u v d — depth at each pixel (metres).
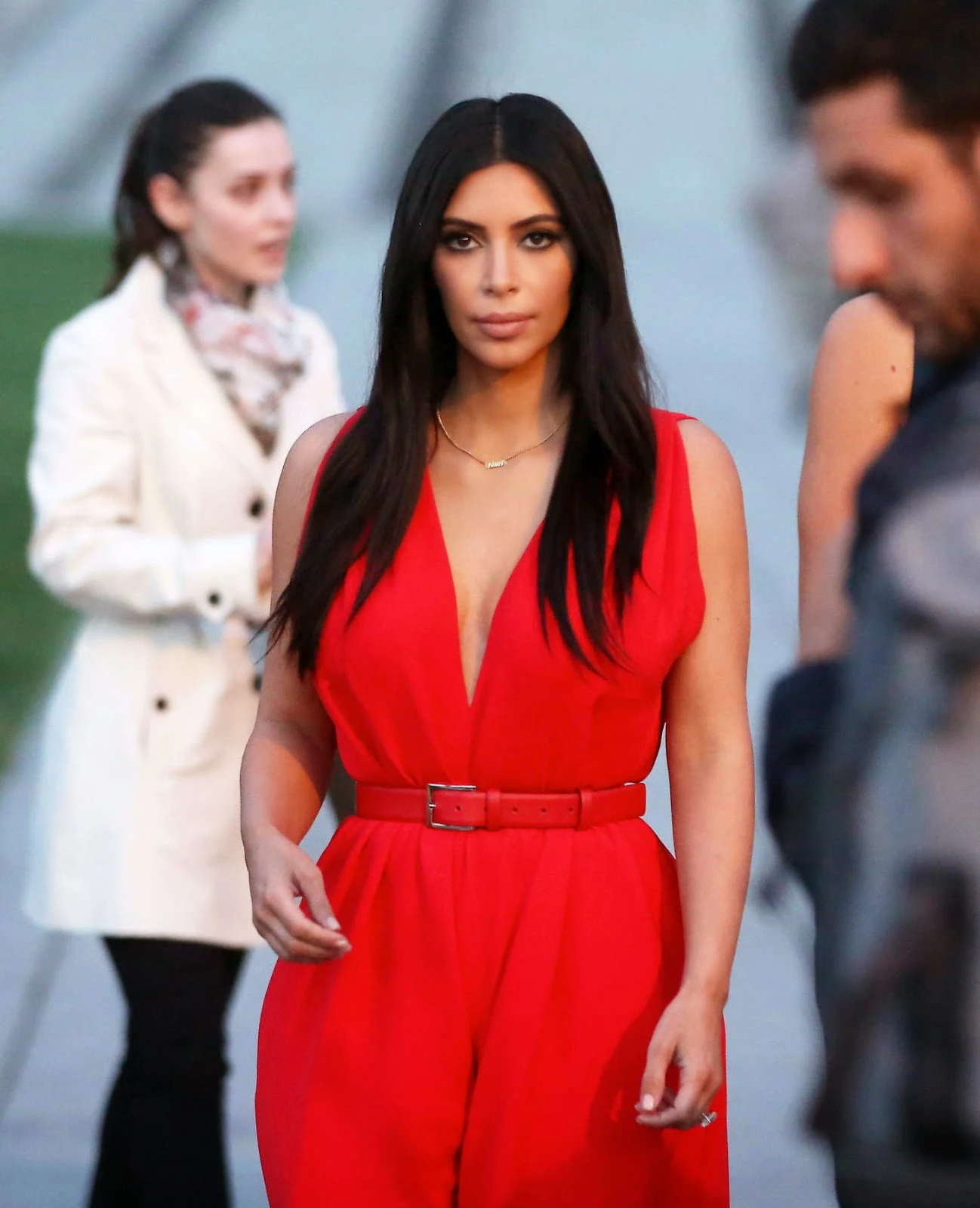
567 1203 9.02
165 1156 11.95
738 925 9.14
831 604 5.42
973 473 4.98
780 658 23.64
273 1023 9.55
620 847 9.27
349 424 9.88
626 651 9.07
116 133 80.94
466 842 9.23
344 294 46.44
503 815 9.20
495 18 96.38
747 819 9.33
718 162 60.66
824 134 5.16
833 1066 5.28
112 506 12.59
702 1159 9.37
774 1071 15.90
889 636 5.03
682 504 9.27
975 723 4.96
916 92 4.98
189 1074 12.07
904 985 5.11
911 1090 5.16
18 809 22.00
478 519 9.53
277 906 9.06
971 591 4.86
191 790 12.30
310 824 10.09
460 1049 9.05
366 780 9.56
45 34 102.88
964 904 5.03
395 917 9.23
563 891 9.09
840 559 5.34
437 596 9.29
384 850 9.34
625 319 9.44
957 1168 5.20
